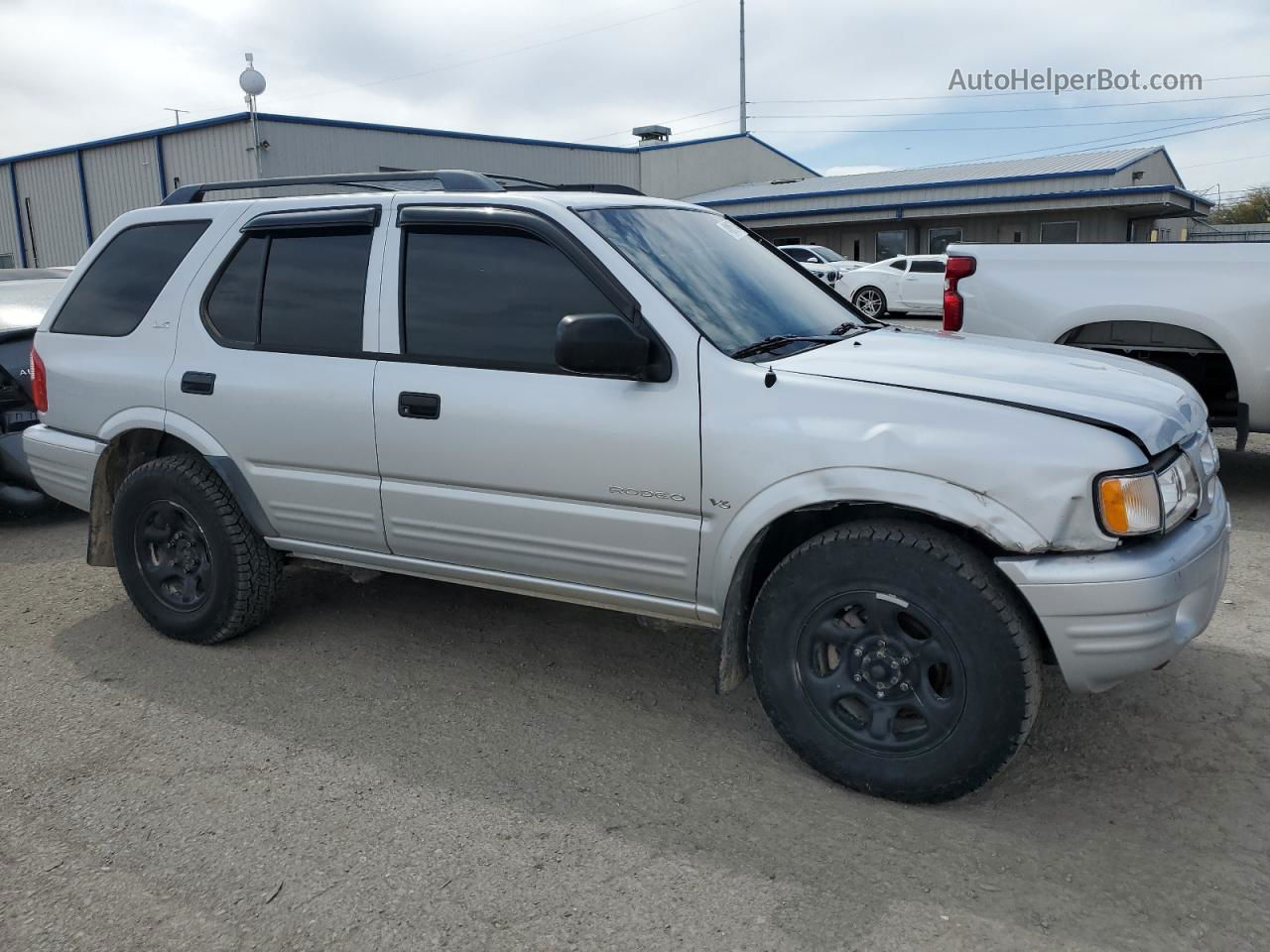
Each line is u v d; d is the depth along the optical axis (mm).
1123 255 6004
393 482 3688
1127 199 28172
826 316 3865
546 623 4492
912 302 23078
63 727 3584
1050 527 2678
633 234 3500
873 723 2973
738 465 3027
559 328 3041
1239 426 5891
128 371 4223
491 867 2721
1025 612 2805
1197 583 2812
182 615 4250
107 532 4535
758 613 3102
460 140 30359
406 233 3689
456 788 3129
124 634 4473
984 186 30469
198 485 4059
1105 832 2840
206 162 27359
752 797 3049
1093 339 6184
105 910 2568
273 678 3963
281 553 4234
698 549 3160
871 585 2875
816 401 2957
